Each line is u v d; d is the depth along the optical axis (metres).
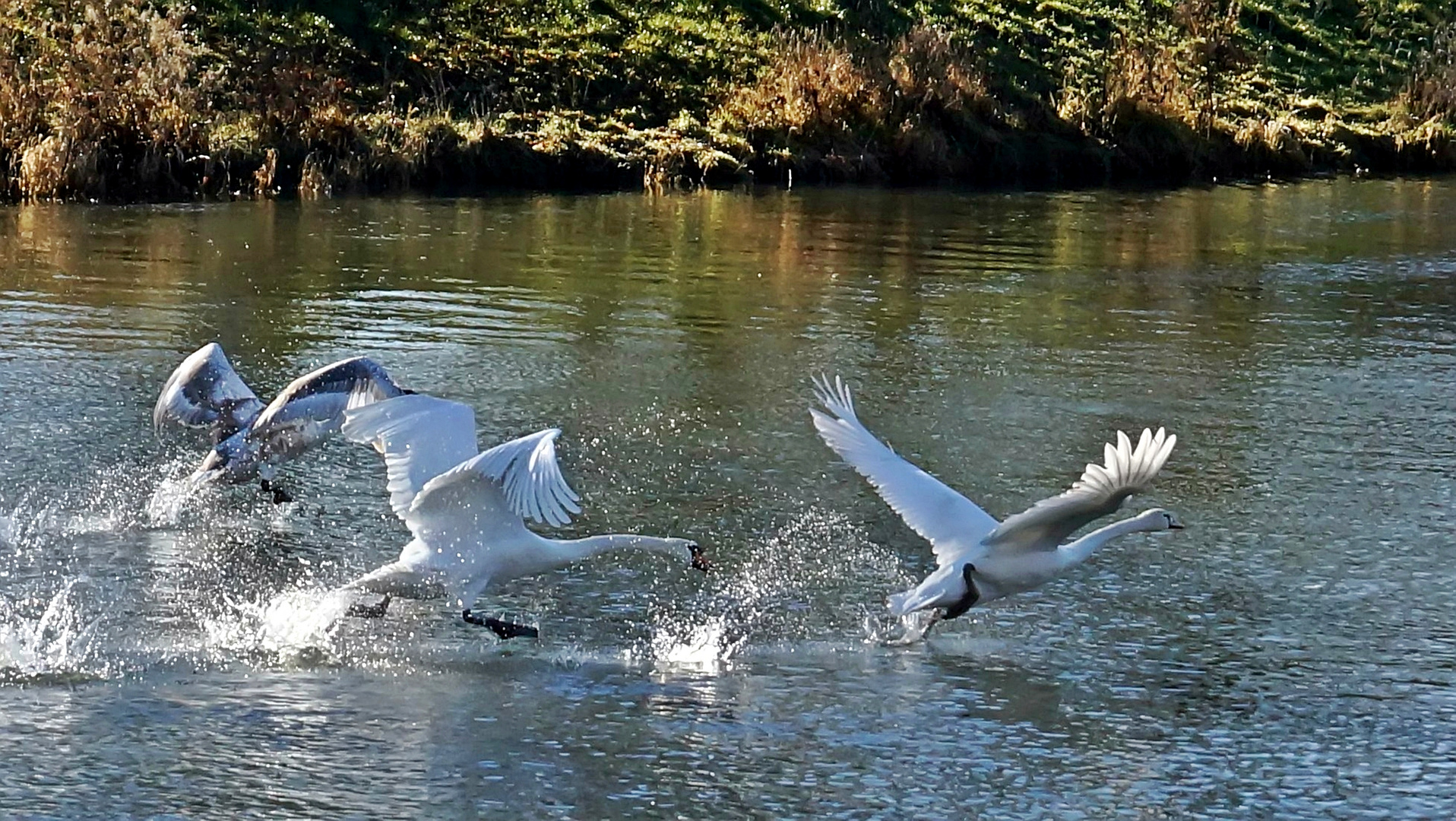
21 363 15.60
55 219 24.00
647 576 11.05
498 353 16.89
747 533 11.89
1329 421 15.13
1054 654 9.95
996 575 8.91
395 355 16.61
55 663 9.41
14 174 25.97
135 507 12.05
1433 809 8.20
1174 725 9.02
